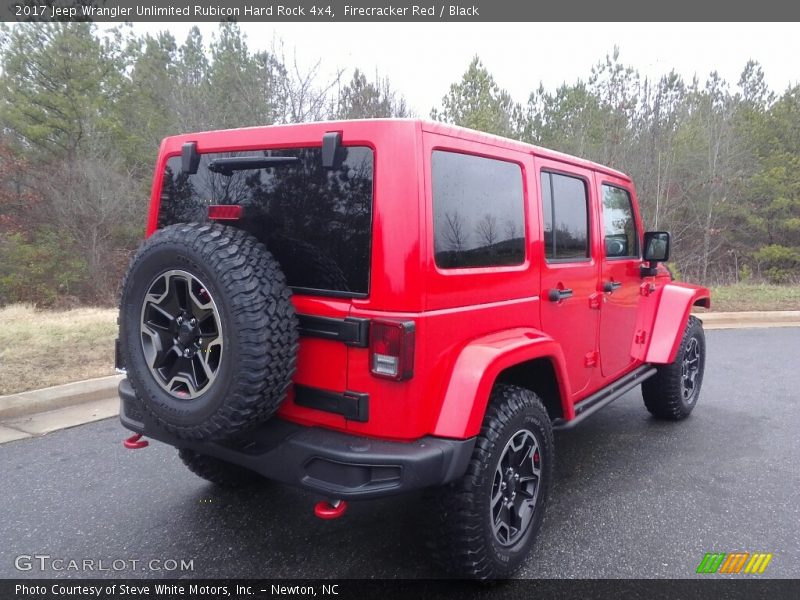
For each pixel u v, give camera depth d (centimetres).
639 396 614
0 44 2195
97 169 2262
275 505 359
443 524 258
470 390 249
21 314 935
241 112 1650
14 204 2236
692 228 2403
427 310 241
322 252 254
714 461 436
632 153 2002
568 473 414
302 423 260
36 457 423
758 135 2641
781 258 2545
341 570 294
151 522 337
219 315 232
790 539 326
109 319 856
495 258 289
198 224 254
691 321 528
